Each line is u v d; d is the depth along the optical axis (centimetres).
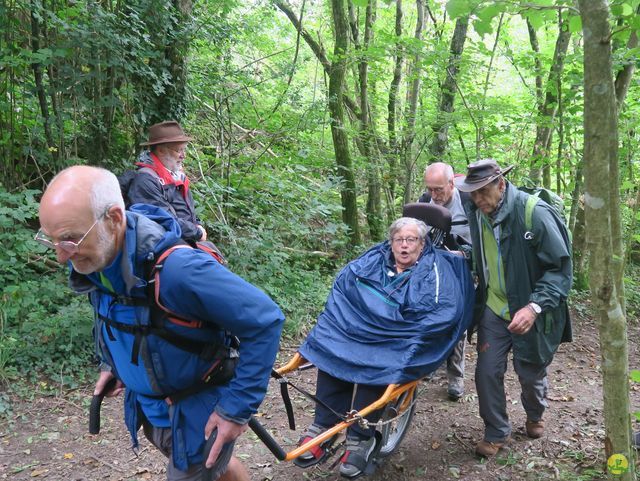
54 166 577
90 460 334
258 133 869
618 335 210
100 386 225
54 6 550
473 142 917
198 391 195
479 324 348
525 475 328
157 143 402
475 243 344
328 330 324
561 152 752
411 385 304
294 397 436
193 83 687
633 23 208
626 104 636
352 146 984
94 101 568
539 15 229
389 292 326
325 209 689
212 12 700
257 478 324
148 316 179
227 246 624
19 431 359
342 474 276
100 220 165
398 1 902
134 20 536
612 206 212
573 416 412
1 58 509
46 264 532
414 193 959
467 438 375
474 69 790
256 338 183
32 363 425
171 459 207
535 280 325
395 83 920
